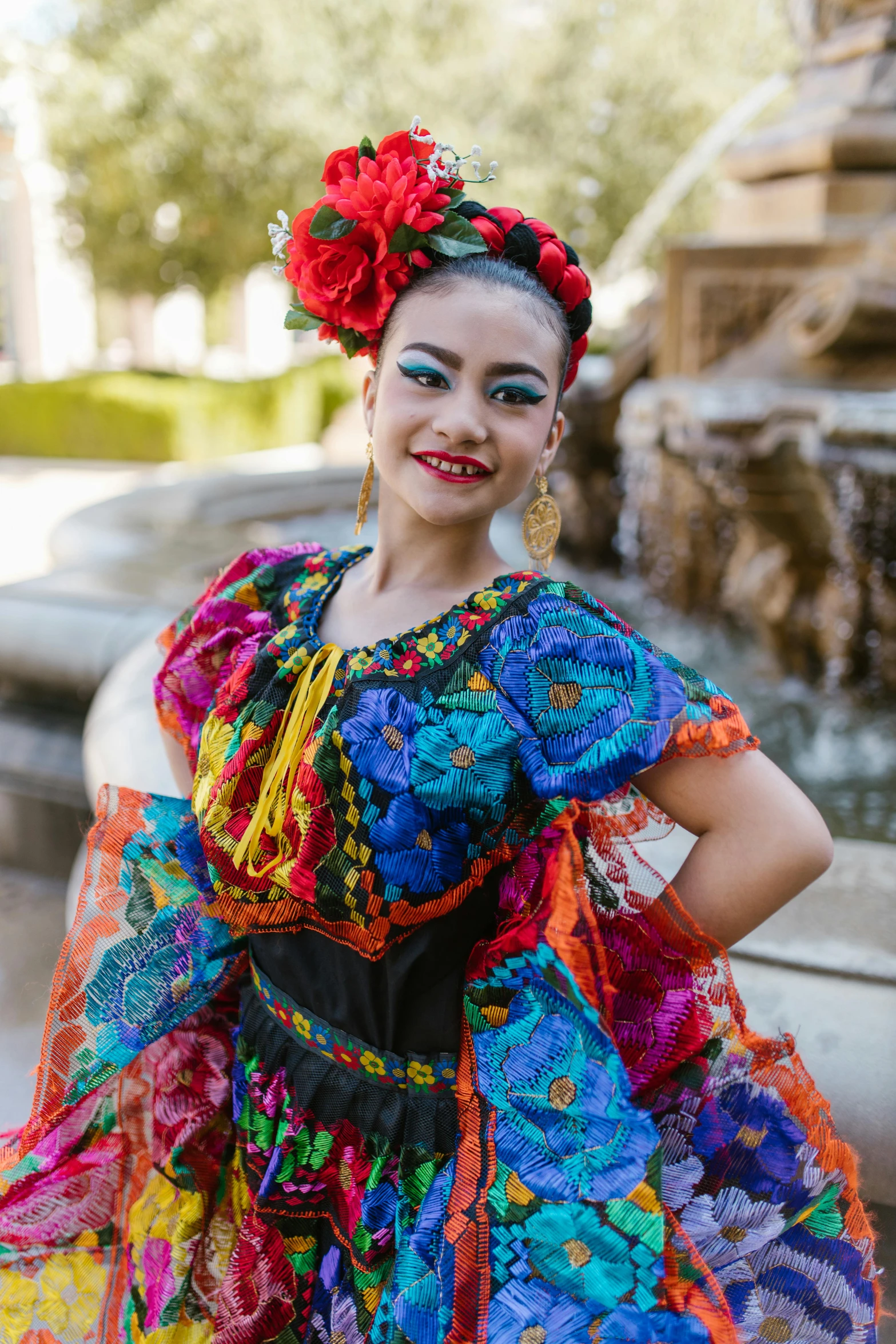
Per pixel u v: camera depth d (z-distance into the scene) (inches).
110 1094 53.7
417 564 47.2
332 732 41.8
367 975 44.2
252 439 603.5
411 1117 44.9
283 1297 48.7
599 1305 39.8
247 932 47.5
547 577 43.4
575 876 39.3
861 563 148.4
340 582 51.0
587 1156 39.6
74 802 112.3
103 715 94.7
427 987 43.8
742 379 162.2
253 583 52.7
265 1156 48.0
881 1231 59.4
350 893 42.2
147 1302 51.6
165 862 52.7
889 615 151.2
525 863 42.4
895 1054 58.1
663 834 45.3
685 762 40.3
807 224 171.0
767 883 40.2
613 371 206.7
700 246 171.9
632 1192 38.7
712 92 621.0
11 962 101.1
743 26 629.3
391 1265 45.5
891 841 113.9
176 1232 51.5
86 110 557.6
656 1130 39.9
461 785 40.5
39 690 115.0
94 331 730.2
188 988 52.2
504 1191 41.3
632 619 193.2
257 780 45.9
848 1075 57.7
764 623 165.5
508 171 601.0
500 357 43.2
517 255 45.0
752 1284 45.5
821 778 130.3
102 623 111.7
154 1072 54.4
